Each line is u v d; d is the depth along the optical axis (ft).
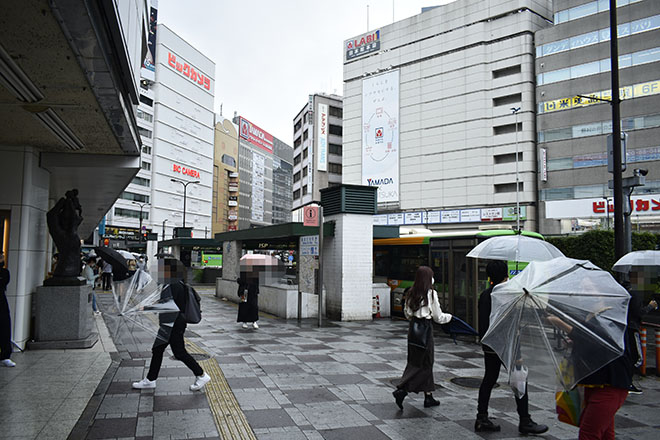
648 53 148.77
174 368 23.81
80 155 31.60
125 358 25.30
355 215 46.19
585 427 11.34
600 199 128.88
